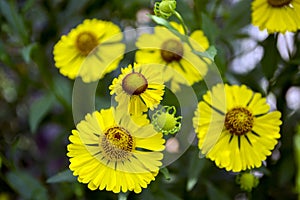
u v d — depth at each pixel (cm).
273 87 54
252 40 58
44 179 66
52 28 64
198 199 57
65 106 59
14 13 59
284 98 56
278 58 54
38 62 59
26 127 70
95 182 41
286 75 54
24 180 57
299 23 48
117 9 62
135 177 41
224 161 45
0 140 69
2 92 71
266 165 56
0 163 54
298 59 54
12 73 69
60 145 63
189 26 52
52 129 69
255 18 49
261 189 56
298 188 55
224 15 60
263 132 45
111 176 41
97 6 63
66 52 50
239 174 49
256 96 46
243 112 45
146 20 62
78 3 62
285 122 56
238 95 46
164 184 56
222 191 58
